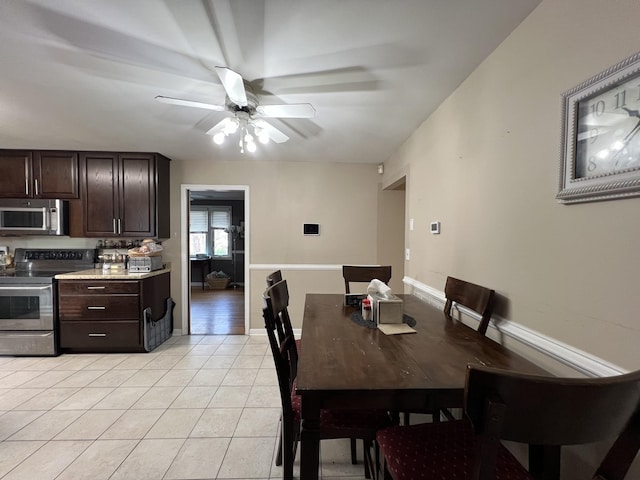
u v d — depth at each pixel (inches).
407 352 47.2
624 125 33.8
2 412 82.7
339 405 37.3
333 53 60.2
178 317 149.4
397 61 63.0
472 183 67.2
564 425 24.5
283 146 124.6
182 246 148.8
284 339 60.9
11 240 139.9
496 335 57.6
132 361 117.0
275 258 152.8
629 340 34.2
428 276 92.0
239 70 66.1
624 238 34.7
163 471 62.2
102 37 55.6
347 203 154.0
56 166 128.8
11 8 48.3
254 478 61.0
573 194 40.3
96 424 77.5
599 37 37.4
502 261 56.6
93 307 120.0
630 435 26.1
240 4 47.5
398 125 99.4
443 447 40.8
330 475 63.0
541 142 47.2
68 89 75.0
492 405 23.9
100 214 131.8
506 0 46.7
